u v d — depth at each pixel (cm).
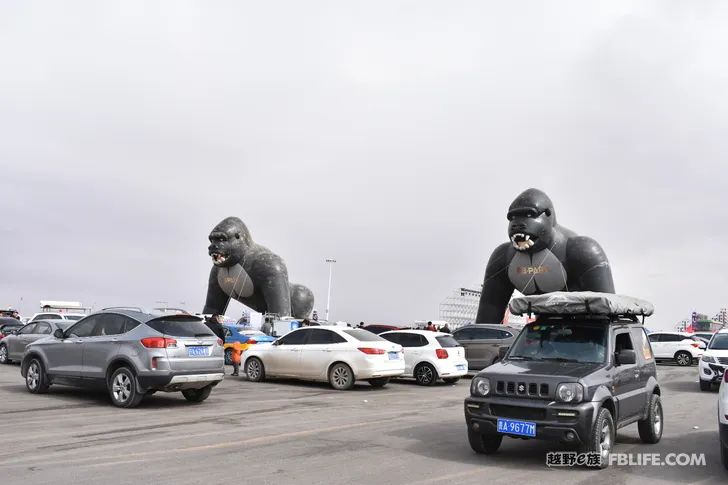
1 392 1308
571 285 2544
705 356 1802
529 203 2466
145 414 1080
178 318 1190
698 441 954
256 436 901
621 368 818
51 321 1980
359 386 1731
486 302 2778
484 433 761
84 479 639
